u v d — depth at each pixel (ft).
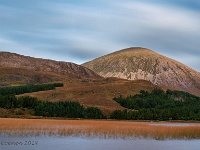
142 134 260.83
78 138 226.58
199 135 268.21
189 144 219.82
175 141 231.50
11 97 546.67
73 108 557.33
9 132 240.32
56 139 217.36
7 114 485.56
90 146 195.72
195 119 647.97
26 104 556.92
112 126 321.32
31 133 240.12
